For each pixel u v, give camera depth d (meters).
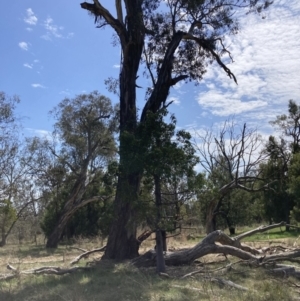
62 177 34.59
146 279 10.75
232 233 32.00
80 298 8.95
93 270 12.57
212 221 22.08
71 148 33.91
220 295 9.03
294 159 32.16
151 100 15.60
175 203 11.84
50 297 9.30
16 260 18.30
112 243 15.43
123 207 15.40
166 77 15.95
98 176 32.69
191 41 18.05
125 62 15.93
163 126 11.30
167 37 17.05
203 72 18.19
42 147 34.84
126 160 11.30
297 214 29.34
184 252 13.62
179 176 11.10
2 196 34.12
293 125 40.59
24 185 36.69
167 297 8.92
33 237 49.50
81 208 36.75
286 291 9.16
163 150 10.96
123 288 10.02
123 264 13.07
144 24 16.61
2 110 28.92
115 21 15.87
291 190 29.67
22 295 9.66
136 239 15.59
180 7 16.61
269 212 35.00
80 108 33.12
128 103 15.72
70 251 23.55
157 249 12.06
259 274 11.09
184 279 10.96
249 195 33.38
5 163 32.41
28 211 45.88
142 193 12.21
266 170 34.03
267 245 19.84
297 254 13.29
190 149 11.40
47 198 37.56
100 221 32.88
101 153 32.97
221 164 28.78
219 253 14.79
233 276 11.20
